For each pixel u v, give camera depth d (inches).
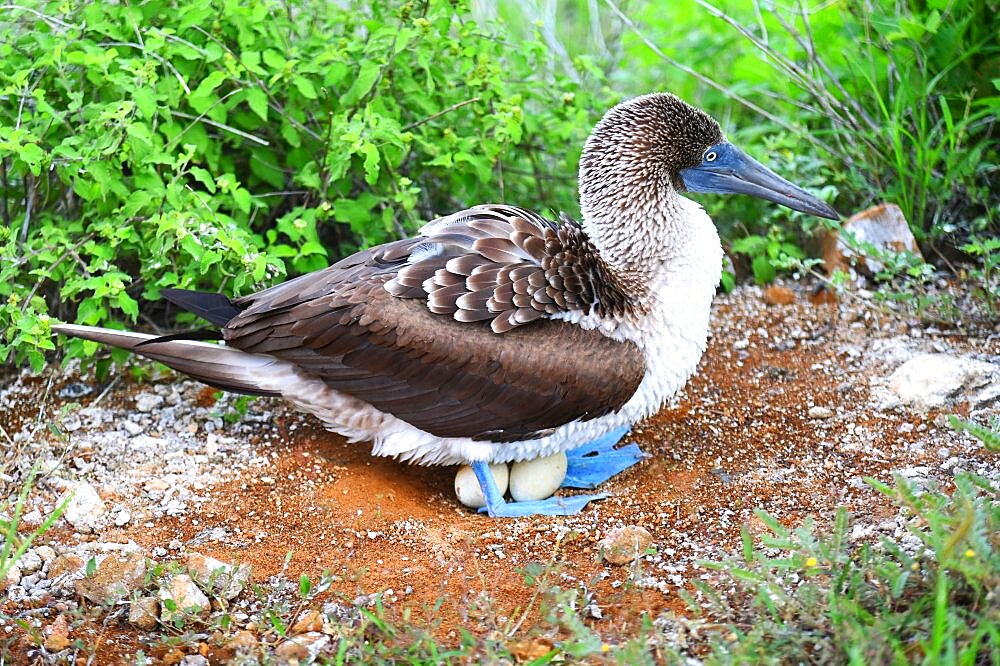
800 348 315.9
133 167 285.4
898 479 202.4
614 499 261.1
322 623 213.6
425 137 317.4
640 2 464.4
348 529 246.5
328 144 301.9
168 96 297.3
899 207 337.4
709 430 285.6
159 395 294.7
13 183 314.5
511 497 273.0
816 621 194.2
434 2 312.8
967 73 346.9
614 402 255.9
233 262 279.4
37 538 238.2
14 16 294.4
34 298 269.1
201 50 295.1
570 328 250.4
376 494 260.2
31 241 277.9
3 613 214.2
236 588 222.4
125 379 301.3
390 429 260.5
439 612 217.9
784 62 345.7
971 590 192.5
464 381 248.2
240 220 301.6
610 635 207.5
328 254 342.0
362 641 204.7
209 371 258.2
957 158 341.7
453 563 234.1
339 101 315.3
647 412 269.1
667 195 270.4
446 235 253.8
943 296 311.3
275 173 320.5
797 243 360.5
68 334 256.7
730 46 418.9
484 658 199.8
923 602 189.9
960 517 196.9
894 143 334.0
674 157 275.6
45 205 301.1
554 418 254.5
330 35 322.7
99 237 291.1
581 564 233.8
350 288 248.4
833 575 204.8
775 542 205.8
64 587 222.8
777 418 286.7
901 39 342.0
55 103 299.4
